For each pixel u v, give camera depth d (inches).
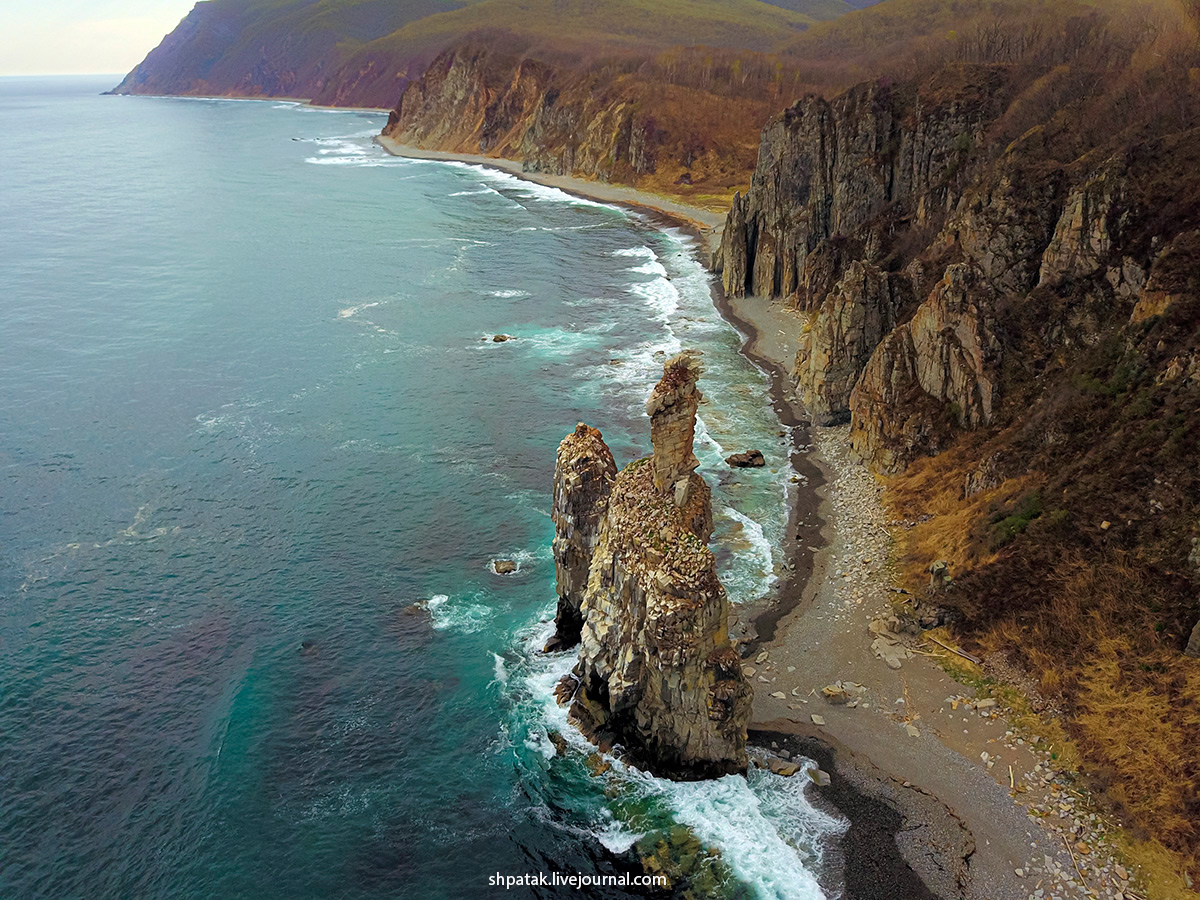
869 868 1599.4
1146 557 2020.2
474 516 2827.3
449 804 1788.9
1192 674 1808.6
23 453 3233.3
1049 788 1724.9
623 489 1980.8
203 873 1652.3
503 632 2284.7
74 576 2536.9
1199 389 2182.6
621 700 1798.7
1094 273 2780.5
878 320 3326.8
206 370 4035.4
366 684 2111.2
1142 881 1530.5
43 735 1973.4
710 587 1722.4
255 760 1893.5
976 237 3117.6
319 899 1604.3
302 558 2618.1
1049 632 2027.6
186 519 2822.3
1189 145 2748.5
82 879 1641.2
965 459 2711.6
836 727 1911.9
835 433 3289.9
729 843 1663.4
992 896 1535.4
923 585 2305.6
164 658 2215.8
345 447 3289.9
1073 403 2474.2
